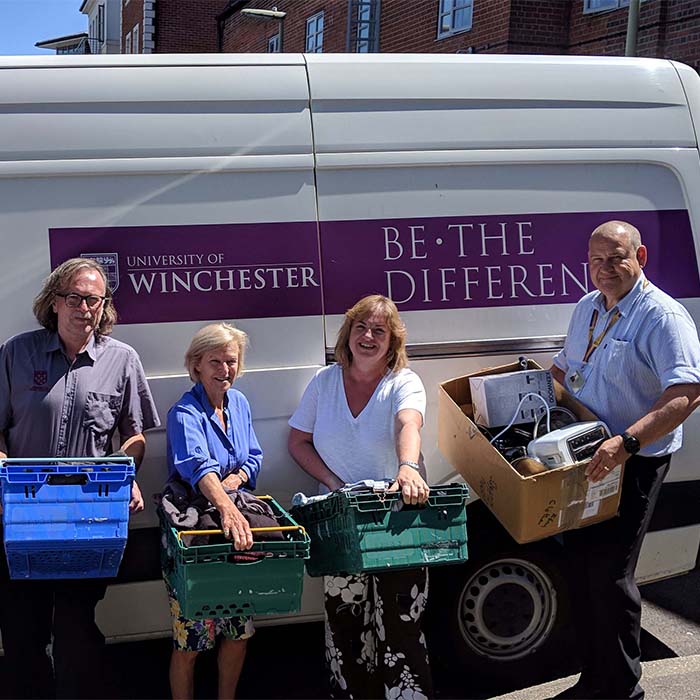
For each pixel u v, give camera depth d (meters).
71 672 3.72
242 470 3.73
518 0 13.07
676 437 3.82
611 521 3.81
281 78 4.05
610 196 4.32
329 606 3.71
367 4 17.73
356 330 3.71
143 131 3.90
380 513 3.41
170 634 3.99
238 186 3.97
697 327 4.33
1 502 3.34
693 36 11.28
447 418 4.01
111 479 3.25
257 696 4.19
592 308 3.93
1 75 3.82
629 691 3.86
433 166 4.15
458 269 4.17
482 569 4.11
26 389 3.56
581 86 4.34
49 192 3.83
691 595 5.23
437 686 4.21
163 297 3.91
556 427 3.90
